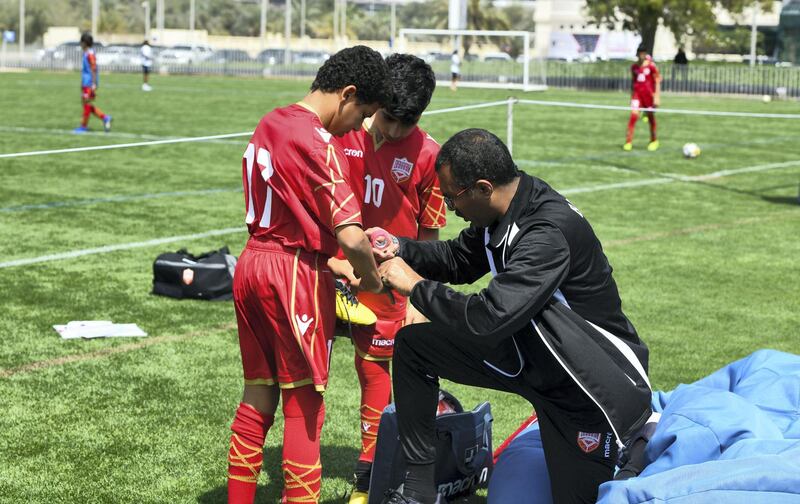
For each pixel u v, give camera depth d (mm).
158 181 13930
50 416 5246
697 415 3615
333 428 5219
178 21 92312
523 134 21250
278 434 5145
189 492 4391
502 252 3562
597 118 25719
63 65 51688
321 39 85062
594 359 3512
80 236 10078
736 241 10336
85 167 15148
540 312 3527
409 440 3936
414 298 3576
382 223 4402
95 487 4406
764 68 38562
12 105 26656
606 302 3621
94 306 7477
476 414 4332
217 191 13172
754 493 3066
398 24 94812
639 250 9797
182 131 20750
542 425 3740
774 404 3811
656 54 69625
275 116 3660
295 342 3691
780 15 53156
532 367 3645
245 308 3756
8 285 8039
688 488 3145
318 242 3633
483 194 3521
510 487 3949
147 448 4863
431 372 3893
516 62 43156
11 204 11859
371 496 4086
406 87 4141
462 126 22484
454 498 4328
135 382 5820
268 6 93812
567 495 3746
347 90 3619
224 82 42312
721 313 7500
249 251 3734
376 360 4395
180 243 9828
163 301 7684
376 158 4324
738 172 15859
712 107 31078
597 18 48562
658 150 18812
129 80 42531
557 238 3457
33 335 6695
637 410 3568
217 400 5551
